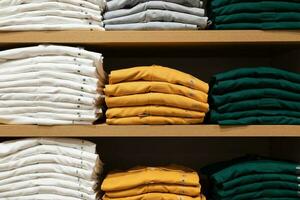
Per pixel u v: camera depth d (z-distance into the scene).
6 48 1.15
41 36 1.02
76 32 1.01
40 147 1.03
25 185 1.02
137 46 1.15
